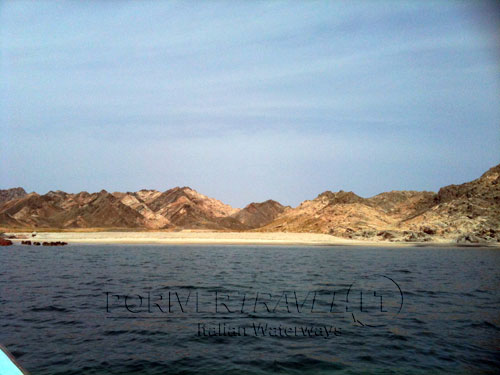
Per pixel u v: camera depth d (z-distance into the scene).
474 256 80.69
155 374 14.80
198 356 16.80
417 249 103.75
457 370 15.45
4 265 54.16
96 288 33.44
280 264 57.28
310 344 18.50
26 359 16.22
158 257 69.38
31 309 25.11
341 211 173.25
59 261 60.75
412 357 16.88
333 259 68.06
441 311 25.64
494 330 21.00
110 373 14.88
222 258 68.06
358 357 16.81
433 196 192.50
